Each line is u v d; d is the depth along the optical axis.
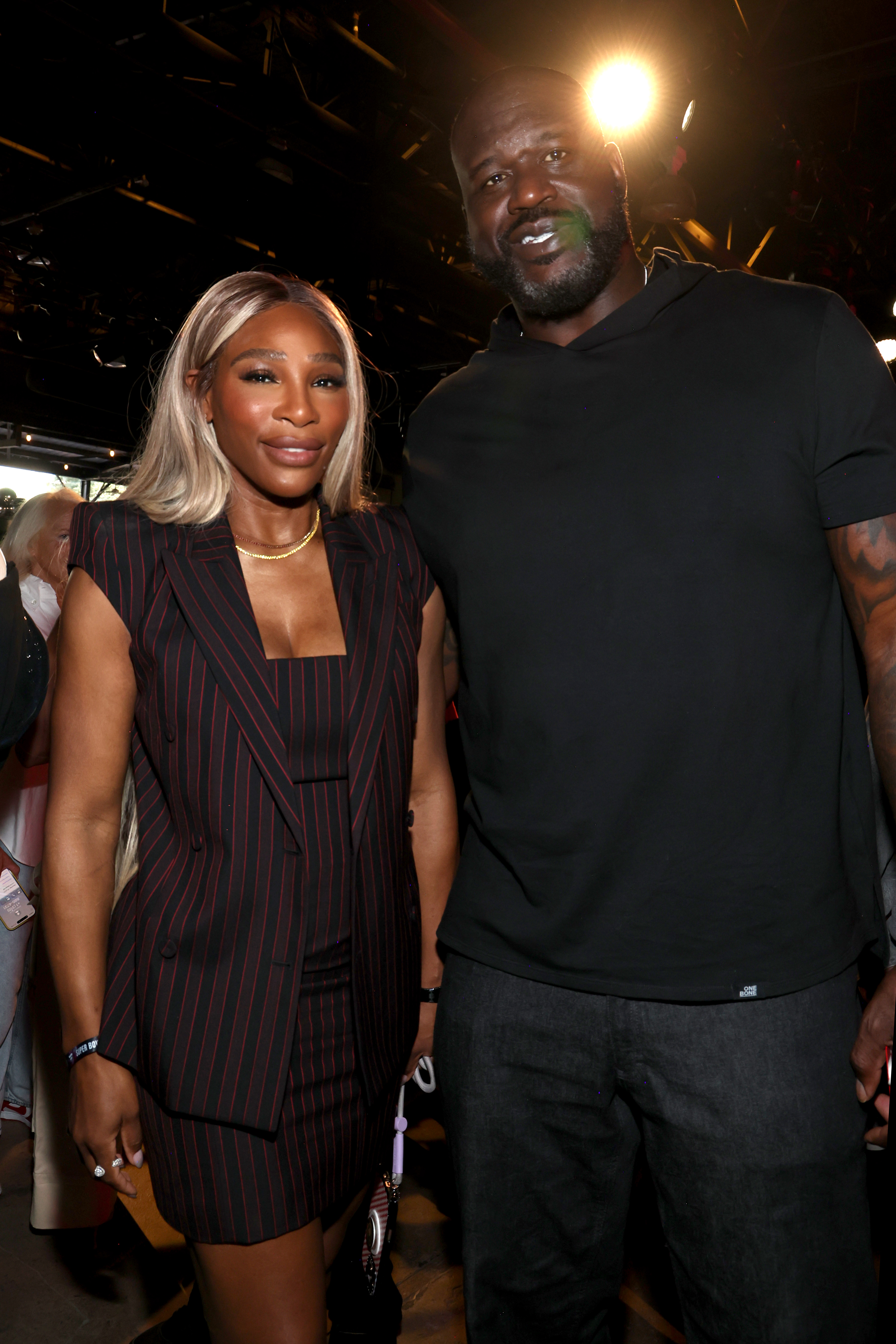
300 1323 1.33
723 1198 1.31
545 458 1.40
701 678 1.29
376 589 1.44
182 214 6.45
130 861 1.45
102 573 1.32
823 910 1.31
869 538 1.26
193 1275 1.95
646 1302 2.04
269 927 1.28
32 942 2.15
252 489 1.41
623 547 1.33
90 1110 1.34
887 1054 1.22
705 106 5.12
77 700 1.34
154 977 1.29
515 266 1.48
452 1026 1.48
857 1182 1.31
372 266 6.69
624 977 1.33
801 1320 1.29
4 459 12.85
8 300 10.09
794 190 5.69
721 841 1.29
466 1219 1.47
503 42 5.29
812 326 1.30
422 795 1.60
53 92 5.24
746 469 1.29
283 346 1.33
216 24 6.14
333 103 6.50
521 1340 1.52
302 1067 1.32
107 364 8.98
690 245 5.20
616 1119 1.45
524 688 1.38
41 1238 2.26
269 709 1.28
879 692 1.26
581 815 1.34
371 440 1.64
